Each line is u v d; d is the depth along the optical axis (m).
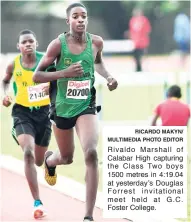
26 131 20.52
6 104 20.97
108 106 46.78
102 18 99.38
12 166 27.27
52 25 97.38
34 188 19.73
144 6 96.56
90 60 18.23
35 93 20.89
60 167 27.41
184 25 76.88
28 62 20.95
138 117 40.91
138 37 65.56
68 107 18.31
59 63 18.19
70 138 18.97
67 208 20.80
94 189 17.72
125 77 43.19
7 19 96.62
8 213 20.23
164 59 88.62
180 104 26.22
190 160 27.27
